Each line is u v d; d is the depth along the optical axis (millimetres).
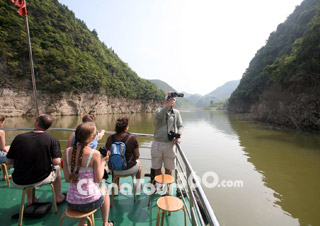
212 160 12555
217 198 7562
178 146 2734
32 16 65500
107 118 56000
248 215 6422
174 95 2887
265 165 11547
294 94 31406
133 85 114312
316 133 24516
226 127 32781
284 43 65438
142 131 28172
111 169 2672
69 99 58531
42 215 2445
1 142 3111
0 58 44188
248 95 74562
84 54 82625
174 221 2502
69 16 90812
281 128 30453
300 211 6625
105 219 2102
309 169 10859
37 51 51594
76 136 1812
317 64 24984
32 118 44375
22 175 2186
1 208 2680
